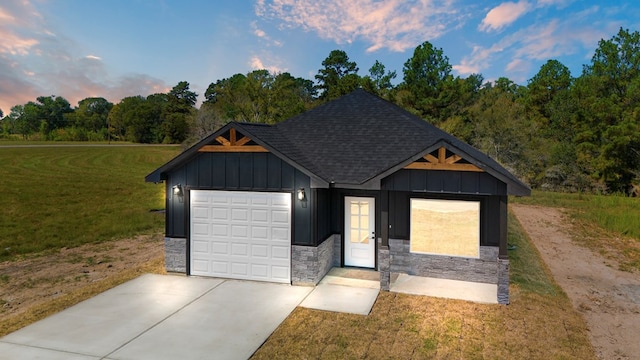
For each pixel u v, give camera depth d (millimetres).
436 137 12242
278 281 10758
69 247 15617
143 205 26516
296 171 10477
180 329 7945
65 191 30594
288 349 7172
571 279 12156
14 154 51781
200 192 11352
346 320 8398
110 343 7340
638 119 37219
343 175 10789
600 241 17812
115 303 9344
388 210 10703
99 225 19828
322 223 11070
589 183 38531
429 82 50312
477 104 47500
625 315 9281
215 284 10680
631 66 44031
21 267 12805
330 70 72312
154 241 16719
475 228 10859
